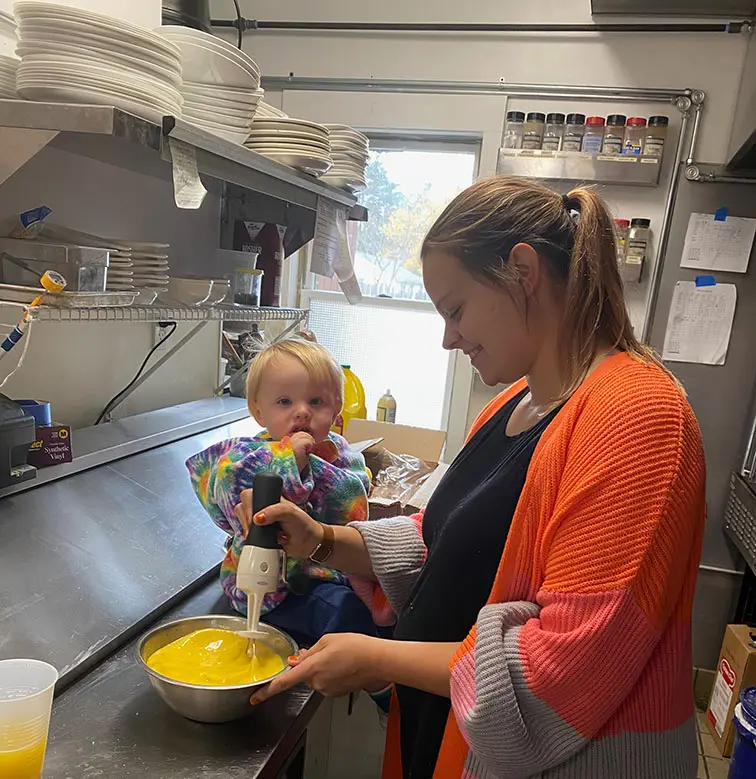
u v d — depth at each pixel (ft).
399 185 9.05
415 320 9.30
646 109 7.74
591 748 2.38
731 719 7.07
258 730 2.81
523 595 2.53
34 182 4.49
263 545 3.15
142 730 2.74
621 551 2.15
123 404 5.90
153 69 3.45
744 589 8.03
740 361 7.93
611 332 2.69
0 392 4.52
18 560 3.39
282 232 6.67
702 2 7.06
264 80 8.61
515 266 2.58
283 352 3.89
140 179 5.59
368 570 3.60
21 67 3.33
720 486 8.16
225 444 3.88
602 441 2.28
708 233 7.78
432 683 2.63
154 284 4.71
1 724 2.21
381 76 8.36
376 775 4.83
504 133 8.12
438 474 6.08
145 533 4.14
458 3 7.98
